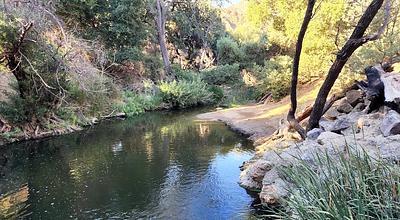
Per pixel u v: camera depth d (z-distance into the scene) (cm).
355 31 664
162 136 1230
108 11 2072
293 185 398
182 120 1578
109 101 1675
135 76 2178
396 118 555
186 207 615
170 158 933
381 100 709
